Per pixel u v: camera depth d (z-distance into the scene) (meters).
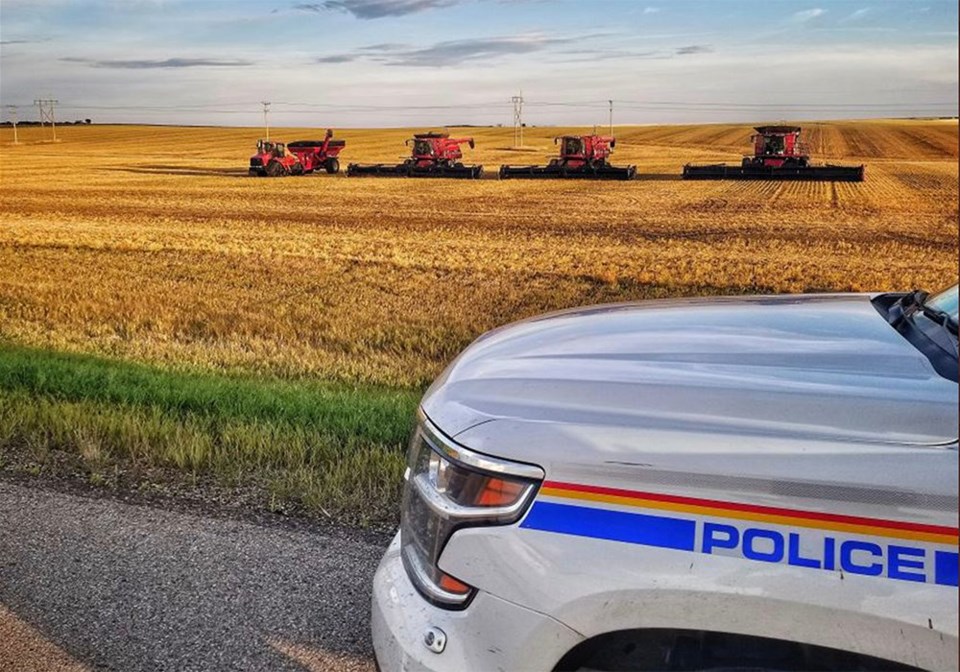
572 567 1.72
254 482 4.72
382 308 15.46
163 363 10.52
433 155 52.47
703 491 1.67
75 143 110.12
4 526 4.09
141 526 4.07
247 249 23.25
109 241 24.50
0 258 21.30
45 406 6.13
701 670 1.70
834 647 1.60
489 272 19.78
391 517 4.18
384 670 1.98
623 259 21.95
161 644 3.07
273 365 10.62
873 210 33.53
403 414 6.39
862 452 1.64
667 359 2.15
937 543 1.55
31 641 3.09
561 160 50.47
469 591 1.84
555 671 1.76
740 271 20.00
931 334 2.24
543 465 1.77
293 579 3.53
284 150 55.66
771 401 1.82
